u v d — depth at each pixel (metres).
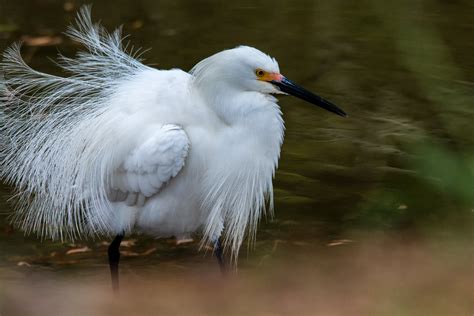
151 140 10.29
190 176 10.70
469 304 9.40
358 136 14.49
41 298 10.58
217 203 10.92
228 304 10.19
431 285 9.97
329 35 17.78
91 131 10.78
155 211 10.92
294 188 13.26
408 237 11.68
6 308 10.31
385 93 15.66
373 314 9.44
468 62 16.16
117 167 10.63
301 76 16.30
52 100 11.27
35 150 11.23
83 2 19.44
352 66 16.59
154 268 11.46
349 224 12.23
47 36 17.80
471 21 17.69
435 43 16.61
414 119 14.83
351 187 13.20
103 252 11.91
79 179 10.93
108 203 10.97
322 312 9.64
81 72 11.29
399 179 13.26
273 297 10.23
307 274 10.80
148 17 18.75
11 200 12.55
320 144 14.37
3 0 19.47
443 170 10.66
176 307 10.28
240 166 10.66
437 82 15.49
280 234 12.09
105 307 10.38
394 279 10.27
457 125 14.31
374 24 18.06
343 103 15.43
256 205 11.23
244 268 11.26
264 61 10.33
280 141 10.77
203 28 18.19
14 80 11.45
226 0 19.56
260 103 10.45
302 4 19.23
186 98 10.51
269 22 18.44
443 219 12.11
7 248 11.86
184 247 12.06
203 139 10.53
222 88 10.40
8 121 11.39
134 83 10.91
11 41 17.55
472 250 11.04
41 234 12.06
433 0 18.53
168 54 17.06
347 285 10.30
